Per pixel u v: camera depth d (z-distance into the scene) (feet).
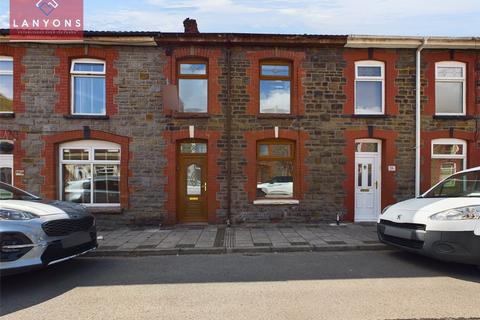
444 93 35.65
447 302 14.70
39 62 32.86
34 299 15.51
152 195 33.35
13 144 32.76
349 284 17.22
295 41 33.60
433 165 35.22
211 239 27.32
